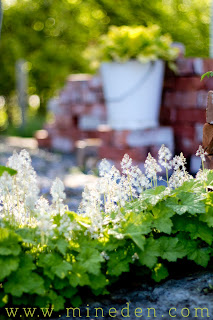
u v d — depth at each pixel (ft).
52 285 9.03
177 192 10.12
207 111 11.29
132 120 25.12
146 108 25.07
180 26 46.42
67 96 33.35
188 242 10.02
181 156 10.82
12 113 63.57
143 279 10.19
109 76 25.12
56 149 35.09
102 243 9.48
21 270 8.55
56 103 34.83
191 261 10.65
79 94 32.19
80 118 32.78
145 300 9.39
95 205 9.86
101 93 30.32
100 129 25.62
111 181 10.32
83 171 25.49
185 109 24.58
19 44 54.34
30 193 9.12
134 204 10.43
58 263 8.71
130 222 9.68
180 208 9.75
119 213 9.54
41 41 55.01
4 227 9.25
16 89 58.59
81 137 32.37
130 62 24.47
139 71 24.48
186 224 10.13
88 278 8.75
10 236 8.54
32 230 9.20
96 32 51.70
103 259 8.86
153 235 10.36
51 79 58.95
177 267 10.64
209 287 9.46
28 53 55.88
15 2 53.98
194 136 24.17
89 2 49.98
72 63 56.75
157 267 9.89
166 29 45.91
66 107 33.58
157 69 24.61
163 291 9.54
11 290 8.33
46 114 61.93
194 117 24.14
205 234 9.93
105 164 10.25
